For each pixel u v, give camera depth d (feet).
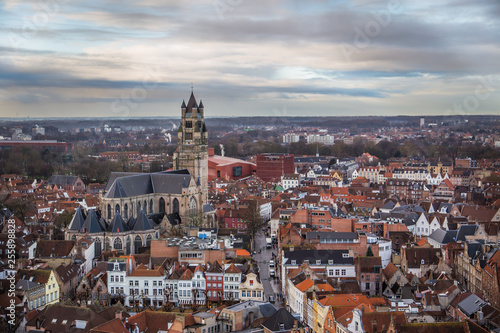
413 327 613.93
